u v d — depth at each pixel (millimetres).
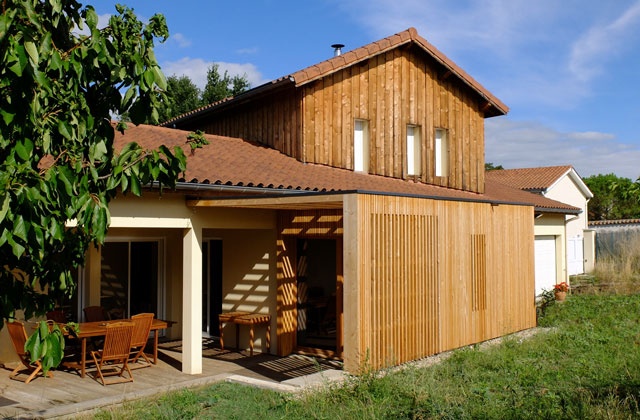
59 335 3471
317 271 13477
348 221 9039
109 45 3844
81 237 4086
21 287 3805
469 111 18828
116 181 3898
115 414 7297
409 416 7125
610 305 17672
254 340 12828
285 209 11938
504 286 13250
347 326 8977
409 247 10203
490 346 11922
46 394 8797
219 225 10914
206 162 11906
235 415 7277
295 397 8070
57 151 3830
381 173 16375
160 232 13922
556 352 11203
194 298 10359
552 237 22969
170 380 9812
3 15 3135
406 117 17031
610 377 9016
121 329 9562
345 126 15734
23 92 3297
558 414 7055
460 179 18453
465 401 7676
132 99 3986
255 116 16406
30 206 3119
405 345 9961
